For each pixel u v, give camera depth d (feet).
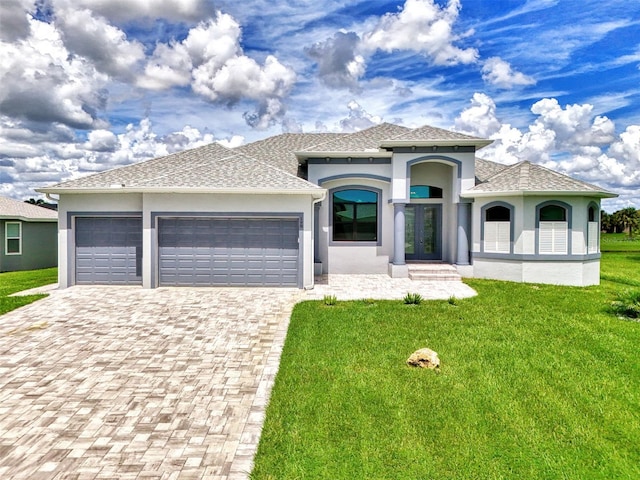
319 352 27.04
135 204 49.78
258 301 42.75
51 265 80.59
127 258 50.52
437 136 58.03
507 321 34.27
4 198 78.74
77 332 31.89
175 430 17.80
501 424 18.26
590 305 40.04
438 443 16.80
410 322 34.09
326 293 47.14
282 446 16.52
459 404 19.99
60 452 16.17
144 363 25.64
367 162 60.08
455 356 26.27
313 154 58.80
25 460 15.64
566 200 52.80
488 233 56.75
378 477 14.67
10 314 37.19
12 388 21.95
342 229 62.44
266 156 70.23
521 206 53.36
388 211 61.77
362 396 20.74
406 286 51.85
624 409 19.71
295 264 50.08
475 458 15.87
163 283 49.96
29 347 28.43
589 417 18.94
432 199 63.82
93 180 52.39
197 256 49.85
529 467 15.40
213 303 41.75
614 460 15.88
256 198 49.11
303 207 49.29
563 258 53.06
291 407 19.62
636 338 29.78
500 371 23.94
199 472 14.94
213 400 20.63
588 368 24.43
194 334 31.63
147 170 56.49
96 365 25.27
